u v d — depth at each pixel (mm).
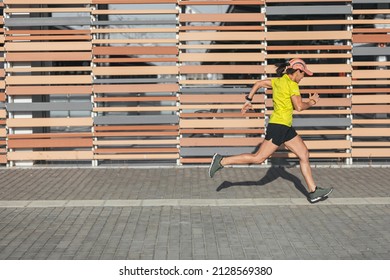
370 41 10508
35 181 9586
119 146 12273
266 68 10477
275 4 11086
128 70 10508
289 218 7332
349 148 10711
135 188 9016
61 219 7328
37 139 10664
